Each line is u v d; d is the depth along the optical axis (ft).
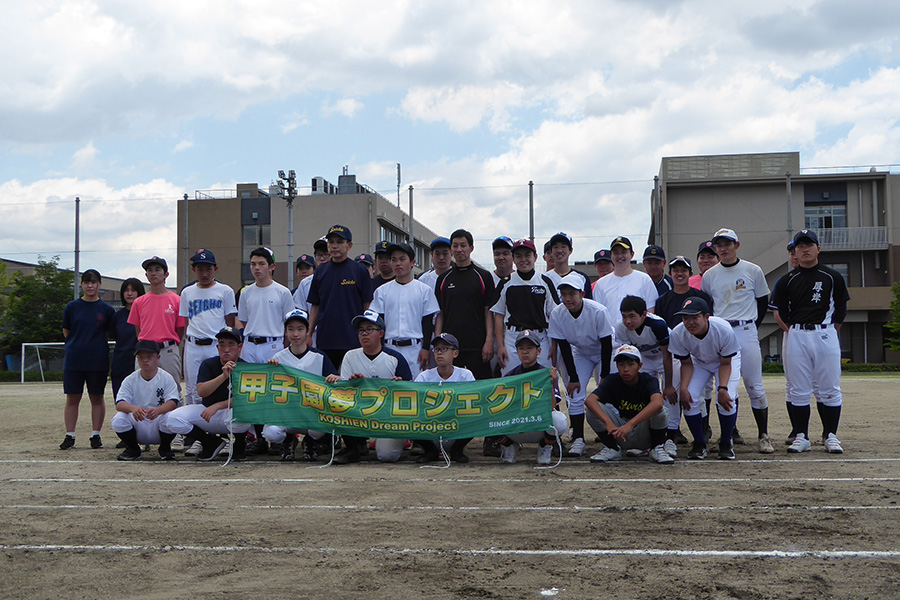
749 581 12.02
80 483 20.99
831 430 25.66
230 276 143.02
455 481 20.77
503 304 26.68
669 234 128.57
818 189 127.03
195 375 28.25
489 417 23.88
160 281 29.25
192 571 12.84
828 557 13.25
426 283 31.22
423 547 14.08
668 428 26.22
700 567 12.75
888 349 130.93
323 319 27.45
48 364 125.80
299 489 19.80
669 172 128.47
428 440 24.31
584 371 26.55
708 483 19.92
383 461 24.93
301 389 25.05
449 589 11.77
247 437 27.63
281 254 141.69
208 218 143.54
